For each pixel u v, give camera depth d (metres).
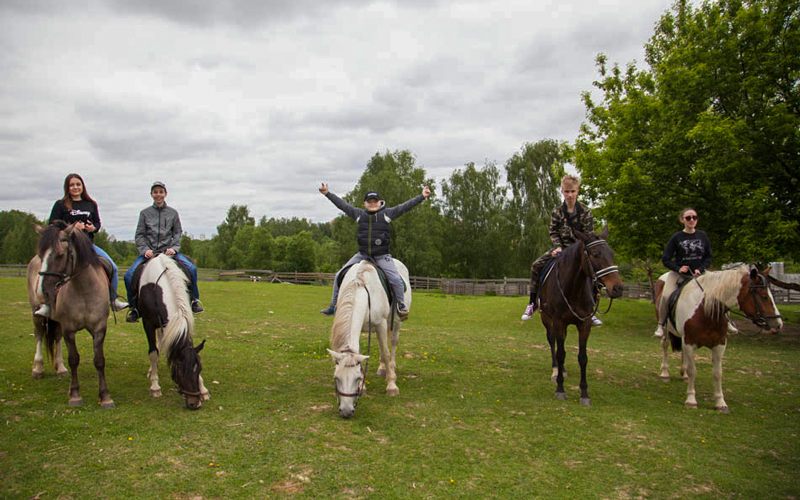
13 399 5.63
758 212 12.59
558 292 6.61
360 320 5.75
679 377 8.47
